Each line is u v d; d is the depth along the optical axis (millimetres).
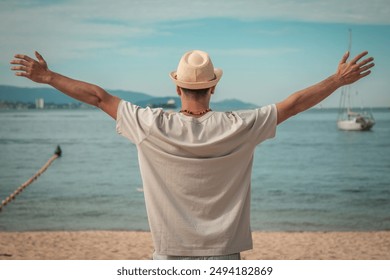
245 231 3531
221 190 3416
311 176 44781
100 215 24109
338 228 20734
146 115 3420
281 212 25469
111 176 44719
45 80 3457
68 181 40781
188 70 3469
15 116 186500
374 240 15641
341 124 100500
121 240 15359
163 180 3408
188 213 3426
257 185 38875
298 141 82562
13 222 21844
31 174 45812
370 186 37719
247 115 3447
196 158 3359
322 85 3516
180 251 3387
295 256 13250
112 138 89812
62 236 15953
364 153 64375
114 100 3484
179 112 3516
